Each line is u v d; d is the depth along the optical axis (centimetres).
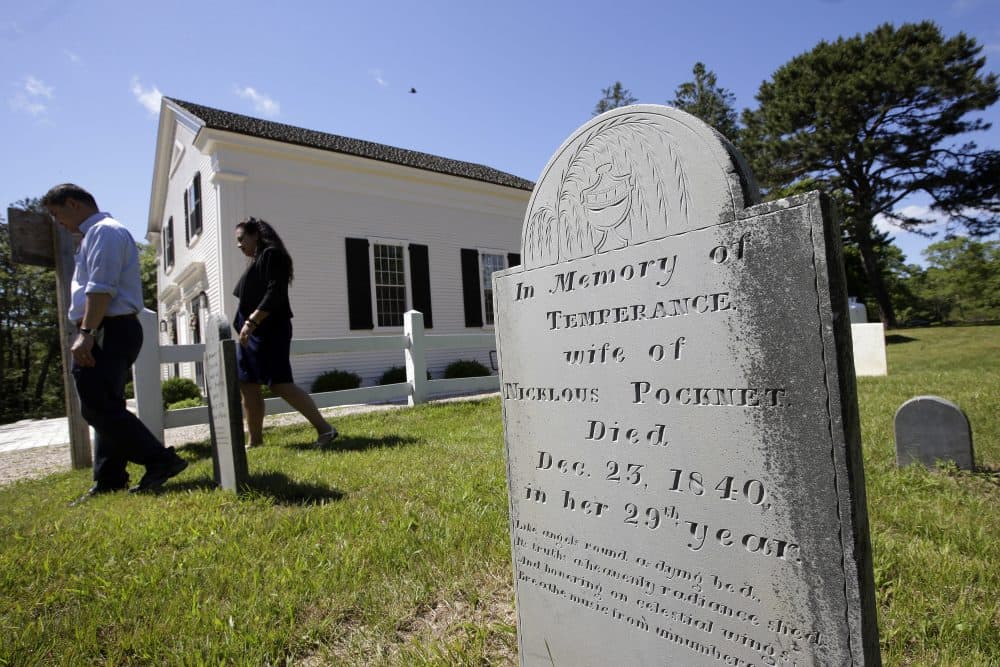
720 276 156
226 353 394
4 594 250
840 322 135
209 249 1321
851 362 138
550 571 212
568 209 202
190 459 584
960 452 370
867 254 2717
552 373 210
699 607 164
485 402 844
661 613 174
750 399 151
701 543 163
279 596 238
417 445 539
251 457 523
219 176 1209
